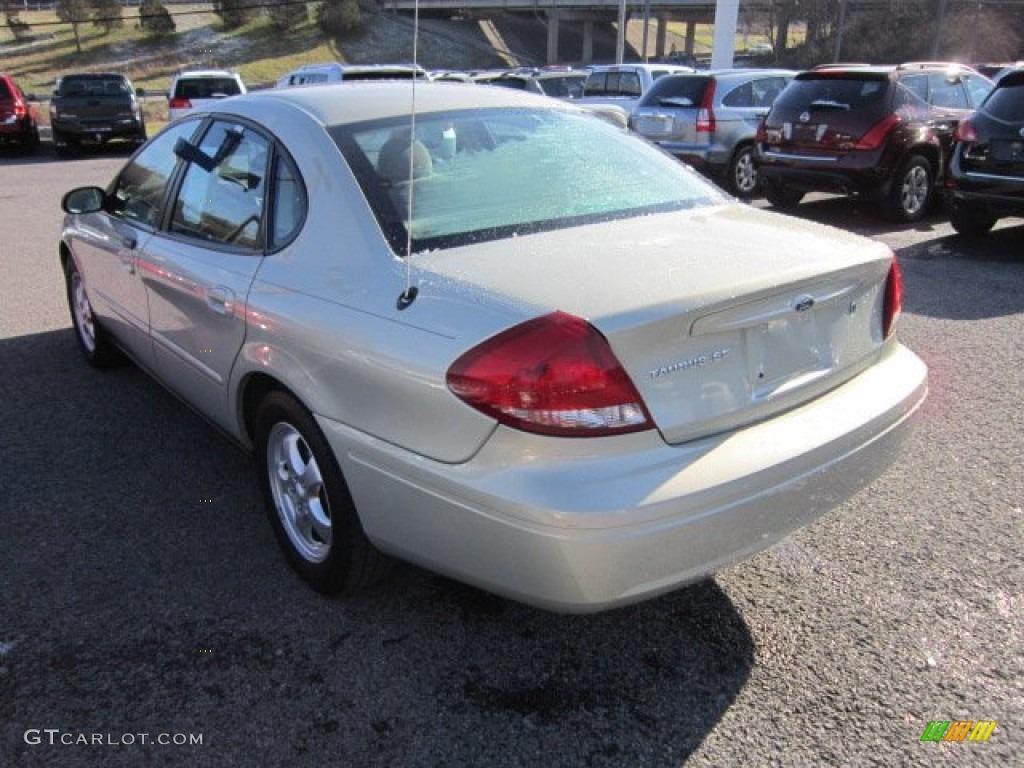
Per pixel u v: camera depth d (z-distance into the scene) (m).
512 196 3.03
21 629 2.93
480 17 91.75
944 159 9.85
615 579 2.24
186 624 2.96
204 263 3.42
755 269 2.56
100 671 2.74
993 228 9.30
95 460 4.18
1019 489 3.76
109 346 5.23
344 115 3.21
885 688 2.63
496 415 2.25
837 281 2.75
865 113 9.28
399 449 2.51
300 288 2.87
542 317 2.26
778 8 61.75
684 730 2.49
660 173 3.47
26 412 4.76
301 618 3.00
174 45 74.44
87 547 3.43
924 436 4.28
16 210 11.88
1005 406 4.62
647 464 2.28
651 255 2.62
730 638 2.87
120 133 19.12
